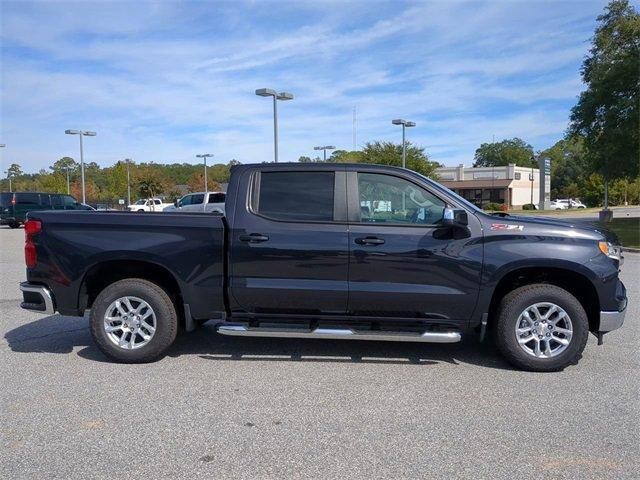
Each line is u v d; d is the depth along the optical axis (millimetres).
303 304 5227
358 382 4852
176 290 5664
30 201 31453
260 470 3307
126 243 5297
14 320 7207
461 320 5184
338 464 3377
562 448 3594
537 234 5062
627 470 3316
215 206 26906
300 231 5180
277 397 4480
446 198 5191
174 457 3465
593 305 5227
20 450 3555
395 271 5113
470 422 3998
